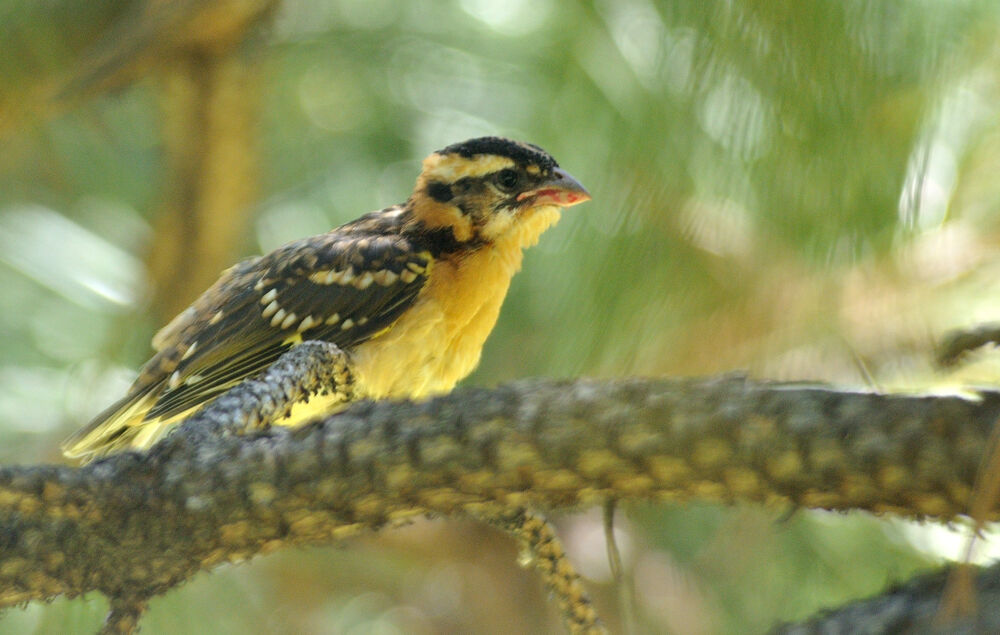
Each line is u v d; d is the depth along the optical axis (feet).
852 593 22.76
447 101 29.81
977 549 8.80
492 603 36.99
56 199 28.45
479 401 11.32
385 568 41.93
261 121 28.86
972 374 11.71
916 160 12.07
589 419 10.57
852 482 9.66
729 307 12.94
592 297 13.92
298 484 12.01
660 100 12.98
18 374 26.61
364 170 31.32
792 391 10.06
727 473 10.12
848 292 12.80
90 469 12.51
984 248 14.70
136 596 12.81
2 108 23.25
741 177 12.65
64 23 24.03
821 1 11.68
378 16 30.40
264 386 15.30
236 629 23.12
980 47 12.45
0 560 12.48
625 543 29.14
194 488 12.32
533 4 25.80
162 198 28.58
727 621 25.00
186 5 24.75
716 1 11.94
